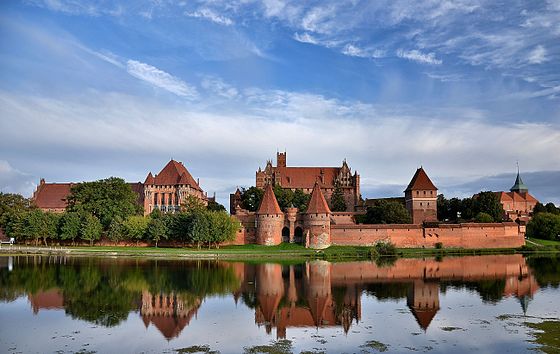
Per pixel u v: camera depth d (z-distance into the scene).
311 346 34.81
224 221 122.50
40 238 136.75
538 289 59.19
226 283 64.25
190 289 59.16
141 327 39.97
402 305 49.53
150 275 71.81
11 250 117.06
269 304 50.19
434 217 155.88
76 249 116.62
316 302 51.31
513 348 33.97
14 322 41.31
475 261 97.94
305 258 105.44
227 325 40.94
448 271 79.00
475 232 129.75
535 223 152.50
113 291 57.12
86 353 32.88
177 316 44.25
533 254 117.12
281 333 38.41
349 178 183.50
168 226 126.25
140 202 175.88
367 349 34.06
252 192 163.25
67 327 39.66
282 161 199.12
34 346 34.28
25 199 148.88
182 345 34.97
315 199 128.12
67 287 59.56
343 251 115.62
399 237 128.25
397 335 37.62
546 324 40.56
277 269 81.81
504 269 82.00
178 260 98.44
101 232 130.50
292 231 133.50
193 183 182.25
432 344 35.12
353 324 41.34
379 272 77.62
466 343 35.28
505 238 131.12
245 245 128.88
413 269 82.19
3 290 57.19
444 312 45.78
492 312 45.59
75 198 141.00
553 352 33.03
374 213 140.00
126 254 108.88
